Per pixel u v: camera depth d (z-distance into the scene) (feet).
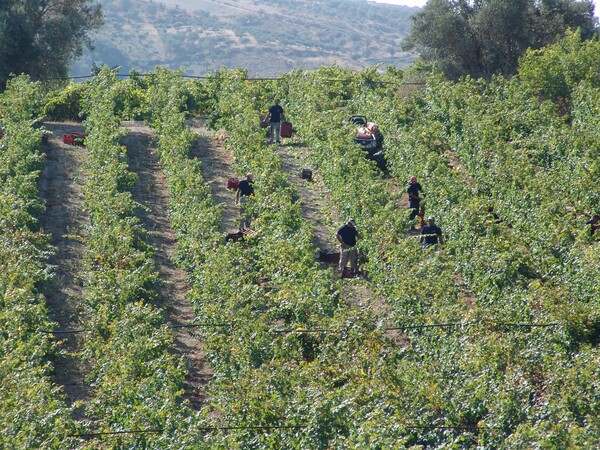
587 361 202.28
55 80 545.44
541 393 202.08
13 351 210.38
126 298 248.11
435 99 433.48
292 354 223.51
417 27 588.50
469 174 368.68
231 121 435.12
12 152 356.18
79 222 331.77
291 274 258.37
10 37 513.04
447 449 176.45
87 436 193.88
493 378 202.80
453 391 197.88
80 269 290.15
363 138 394.93
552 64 462.19
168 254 309.42
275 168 365.81
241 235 304.91
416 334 234.17
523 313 232.12
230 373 214.48
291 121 468.75
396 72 536.83
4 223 287.48
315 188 376.27
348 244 279.90
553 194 303.68
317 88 501.97
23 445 172.65
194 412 194.18
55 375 227.40
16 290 237.04
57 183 372.99
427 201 327.47
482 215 294.46
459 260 272.72
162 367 210.79
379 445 171.73
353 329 226.17
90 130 428.15
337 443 175.63
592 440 172.96
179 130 418.92
